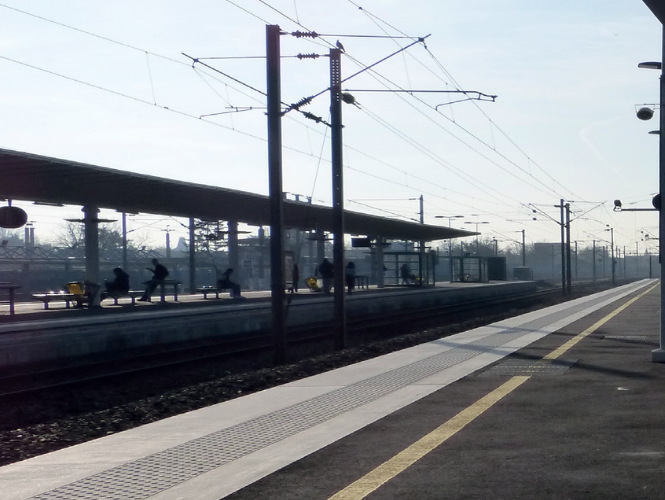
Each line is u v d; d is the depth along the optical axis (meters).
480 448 6.02
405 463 5.59
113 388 13.63
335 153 18.33
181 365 16.44
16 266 48.69
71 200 22.55
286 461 5.80
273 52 16.06
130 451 6.38
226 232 31.09
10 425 10.52
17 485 5.32
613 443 6.09
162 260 58.66
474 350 14.04
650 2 9.89
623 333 17.22
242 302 27.84
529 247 146.50
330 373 11.35
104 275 55.22
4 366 15.58
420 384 9.84
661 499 4.51
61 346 17.05
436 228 40.00
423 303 39.59
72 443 8.66
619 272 179.12
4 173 18.08
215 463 5.84
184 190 21.94
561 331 18.17
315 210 28.53
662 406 7.79
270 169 16.12
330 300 29.17
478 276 59.75
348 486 5.00
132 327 19.12
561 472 5.19
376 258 45.34
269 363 17.48
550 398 8.41
